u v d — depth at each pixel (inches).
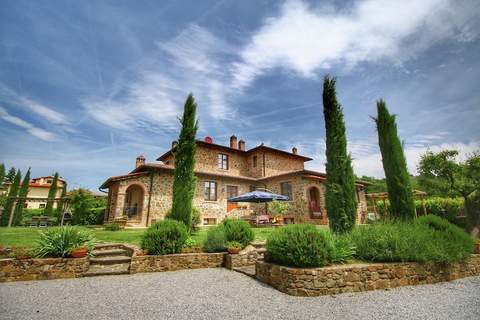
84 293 180.1
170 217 375.9
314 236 203.5
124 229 533.0
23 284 202.1
